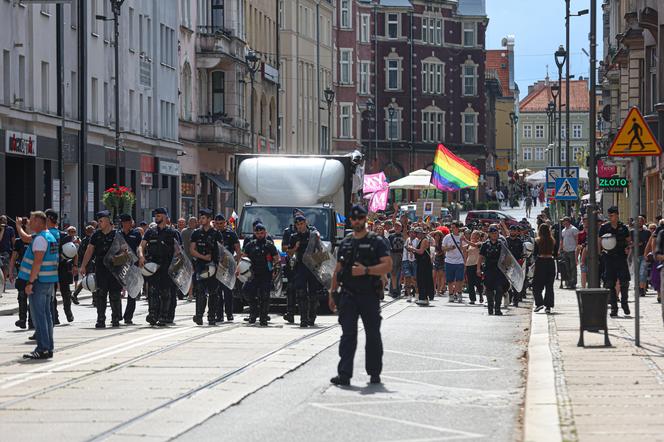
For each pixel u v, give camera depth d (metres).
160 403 17.84
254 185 41.41
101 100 71.94
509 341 28.27
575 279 50.41
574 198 54.97
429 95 165.62
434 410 17.47
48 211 31.61
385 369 22.34
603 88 96.12
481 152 170.62
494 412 17.33
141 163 79.31
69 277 33.56
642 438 14.34
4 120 57.03
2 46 56.88
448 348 26.41
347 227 42.78
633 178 25.20
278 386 19.81
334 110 145.38
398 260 47.50
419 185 92.69
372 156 159.25
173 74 86.81
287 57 120.69
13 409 17.42
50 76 63.69
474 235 44.25
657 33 53.72
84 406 17.61
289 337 28.06
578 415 16.05
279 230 40.47
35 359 23.75
